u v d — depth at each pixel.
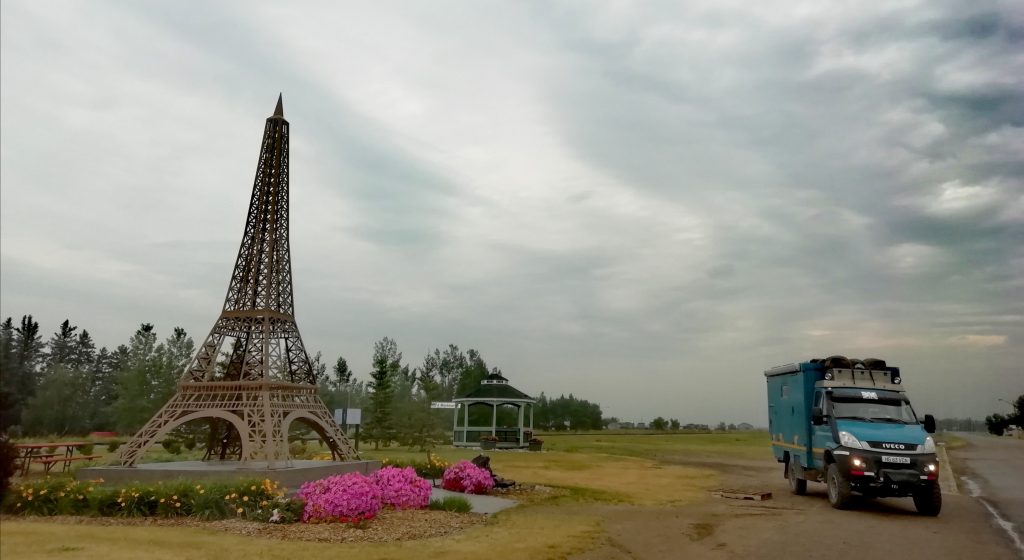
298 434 38.53
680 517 14.57
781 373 21.81
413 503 13.91
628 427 143.62
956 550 10.85
